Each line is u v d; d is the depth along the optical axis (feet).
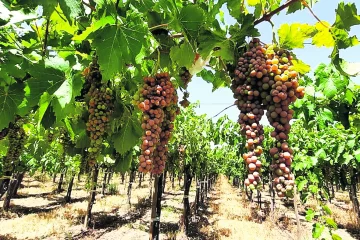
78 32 8.72
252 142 6.68
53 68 7.33
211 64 10.43
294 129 40.83
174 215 58.13
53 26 9.08
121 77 10.52
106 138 10.69
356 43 7.67
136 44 7.22
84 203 69.26
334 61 8.13
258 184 6.36
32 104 7.29
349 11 7.46
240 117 7.28
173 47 8.30
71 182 71.41
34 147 16.05
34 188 98.22
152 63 10.44
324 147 33.63
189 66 8.45
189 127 40.98
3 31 8.74
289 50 7.80
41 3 6.00
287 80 6.87
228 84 10.91
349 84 11.48
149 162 6.98
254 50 7.55
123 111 9.79
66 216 53.21
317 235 17.33
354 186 54.03
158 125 7.50
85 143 11.04
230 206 80.07
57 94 7.16
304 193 23.59
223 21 12.32
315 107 12.68
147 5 8.20
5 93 8.13
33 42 9.40
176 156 40.14
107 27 7.07
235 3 8.43
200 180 72.08
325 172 42.93
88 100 9.47
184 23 8.00
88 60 9.17
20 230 44.34
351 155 32.27
